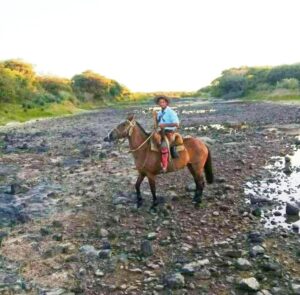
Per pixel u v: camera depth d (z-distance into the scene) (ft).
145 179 51.06
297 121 121.90
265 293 23.24
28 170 63.21
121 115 212.43
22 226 36.78
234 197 42.04
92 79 408.46
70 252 30.30
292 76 358.84
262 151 68.85
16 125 168.14
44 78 341.62
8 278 26.68
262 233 32.07
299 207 38.06
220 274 25.82
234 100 360.89
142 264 27.89
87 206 41.57
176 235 32.53
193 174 40.04
